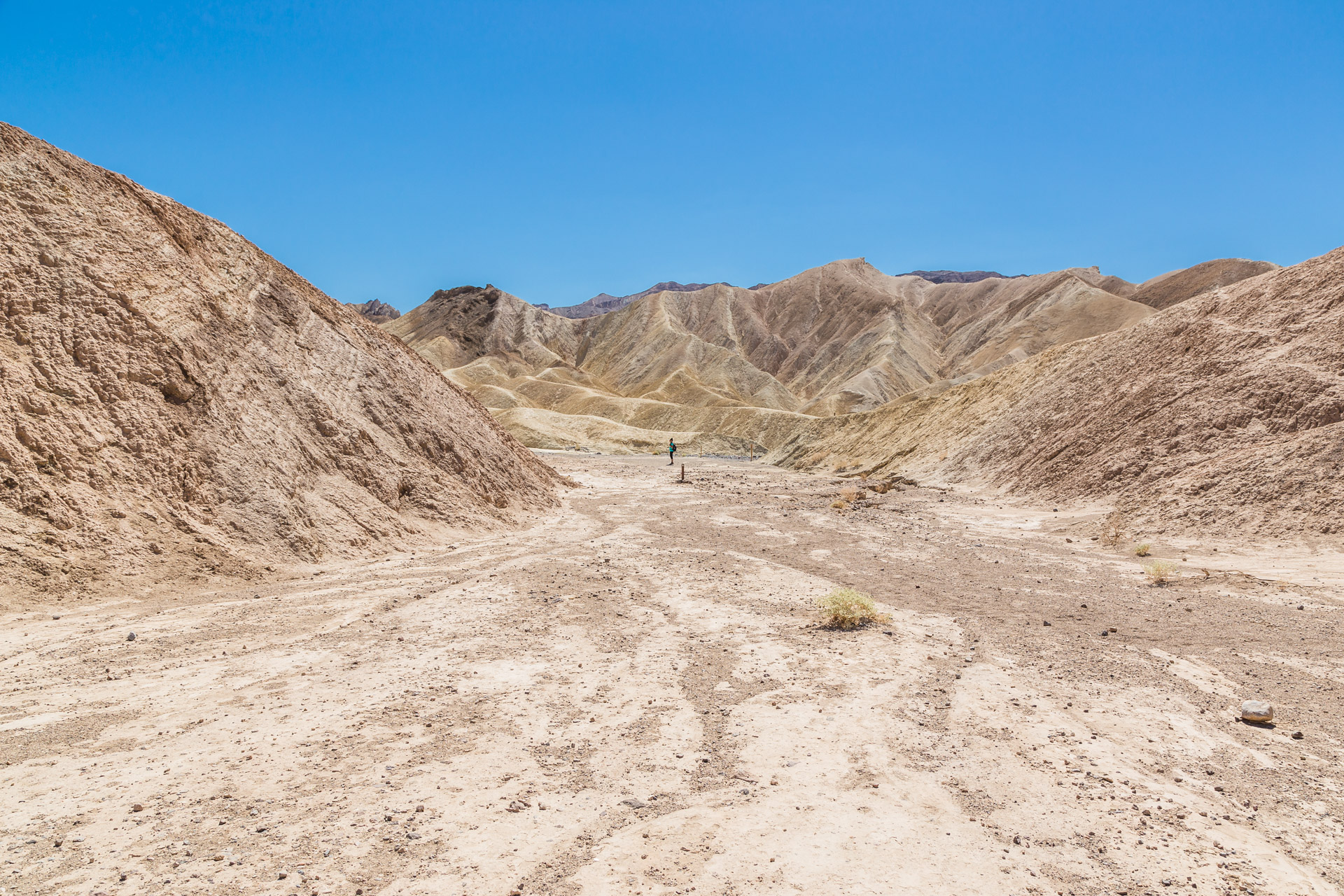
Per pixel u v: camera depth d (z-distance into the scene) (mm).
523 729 7047
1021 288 196625
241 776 6039
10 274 14742
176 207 19656
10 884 4480
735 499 31859
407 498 20484
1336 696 7922
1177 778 6047
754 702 7781
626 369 192125
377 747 6629
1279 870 4715
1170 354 27688
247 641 10102
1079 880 4613
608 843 5035
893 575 15086
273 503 16141
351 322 24938
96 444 14078
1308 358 22078
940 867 4734
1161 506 20125
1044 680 8508
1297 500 17719
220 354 17828
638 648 9836
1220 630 10656
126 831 5145
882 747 6648
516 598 12812
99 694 7984
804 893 4453
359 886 4500
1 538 11898
